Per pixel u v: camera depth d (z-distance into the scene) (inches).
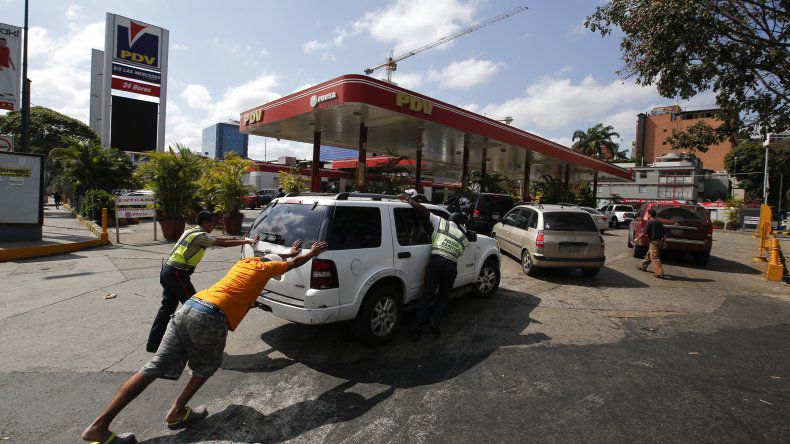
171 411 121.7
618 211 1118.4
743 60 303.7
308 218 175.2
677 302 283.3
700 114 2888.8
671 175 2255.2
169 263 171.2
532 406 138.8
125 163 731.4
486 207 560.4
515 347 191.6
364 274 176.9
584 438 121.3
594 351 189.2
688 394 150.0
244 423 126.1
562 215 346.3
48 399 135.9
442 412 133.9
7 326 201.5
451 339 200.2
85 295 256.5
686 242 430.3
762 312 263.9
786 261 506.3
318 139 714.8
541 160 1153.4
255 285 130.6
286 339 193.6
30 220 436.1
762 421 132.8
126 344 182.2
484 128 741.3
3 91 622.2
